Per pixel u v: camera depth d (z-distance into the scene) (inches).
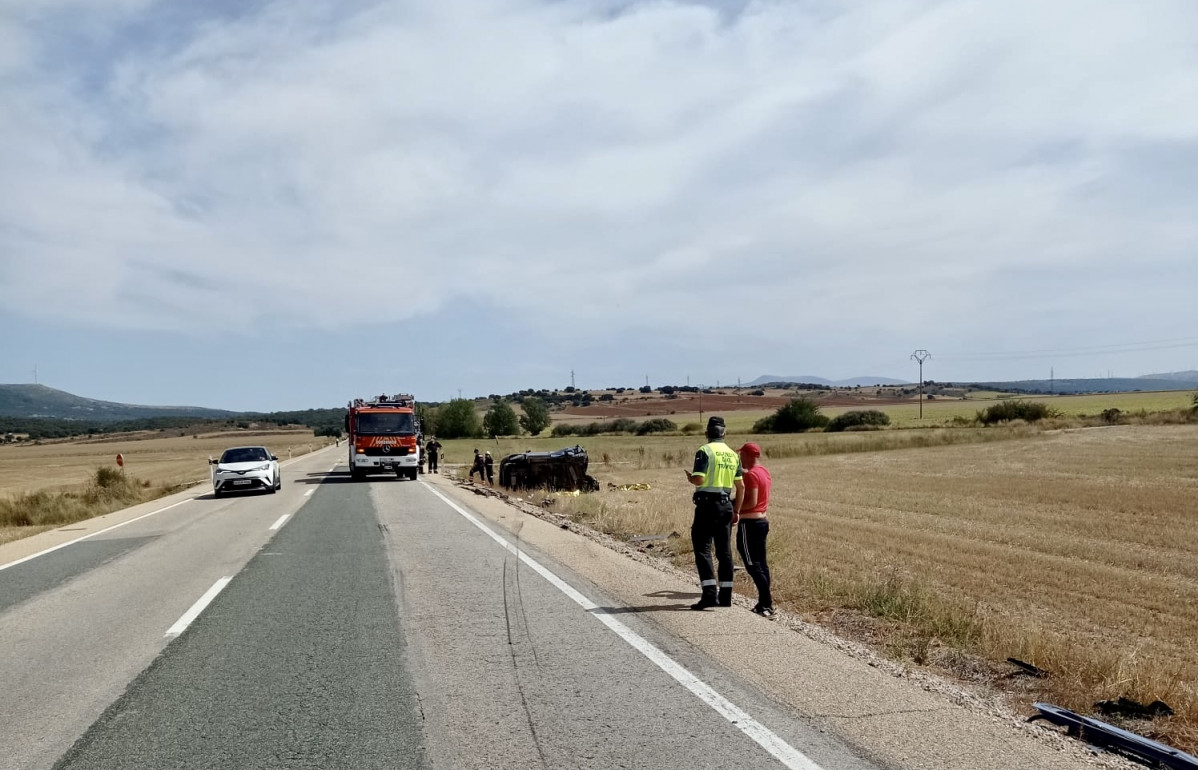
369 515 757.3
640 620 320.5
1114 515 907.4
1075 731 206.8
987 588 514.0
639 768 178.9
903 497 1104.8
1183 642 398.6
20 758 188.7
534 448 2714.1
